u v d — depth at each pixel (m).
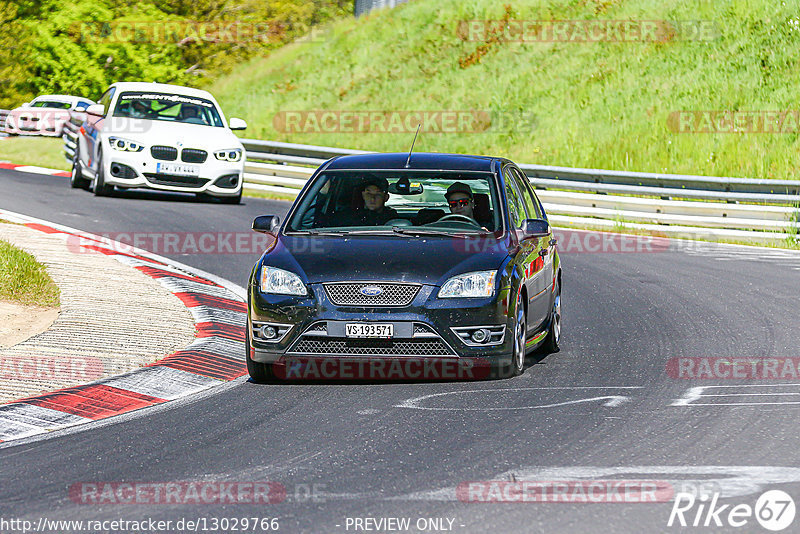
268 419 26.33
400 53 129.50
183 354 33.31
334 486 20.62
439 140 109.19
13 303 38.16
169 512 19.12
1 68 139.88
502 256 30.53
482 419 25.92
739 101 102.06
